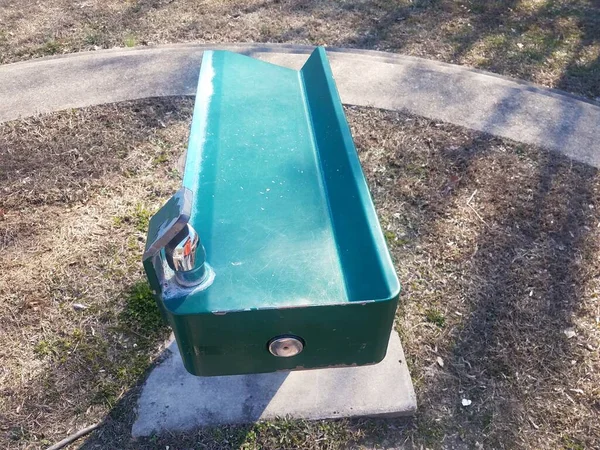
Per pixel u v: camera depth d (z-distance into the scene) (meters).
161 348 2.40
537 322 2.56
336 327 1.53
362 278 1.58
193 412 2.16
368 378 2.27
